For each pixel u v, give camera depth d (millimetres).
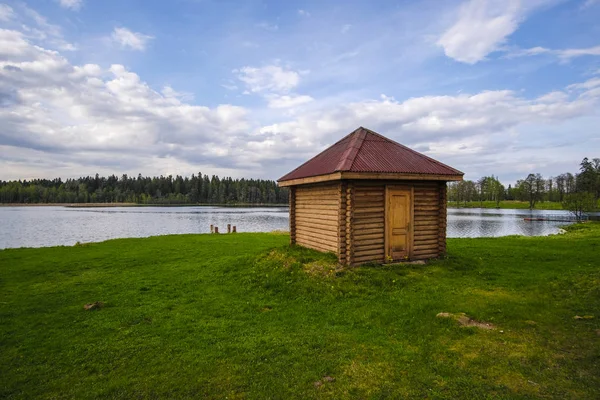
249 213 93188
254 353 6633
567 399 4922
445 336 7074
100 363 6453
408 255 12656
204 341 7262
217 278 12539
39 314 9102
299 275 11250
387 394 5195
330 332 7527
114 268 14797
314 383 5562
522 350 6371
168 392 5438
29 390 5598
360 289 10055
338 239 11594
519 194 115500
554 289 10008
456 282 10820
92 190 171375
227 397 5254
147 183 177000
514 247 18406
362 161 11859
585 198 55250
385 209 12180
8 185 162625
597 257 14695
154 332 7797
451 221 61781
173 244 22188
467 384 5371
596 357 6020
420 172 12062
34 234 41719
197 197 166625
